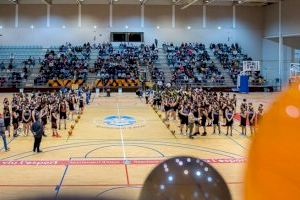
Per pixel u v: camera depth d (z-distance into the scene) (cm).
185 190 151
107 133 2127
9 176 1291
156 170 162
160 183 156
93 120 2545
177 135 2075
